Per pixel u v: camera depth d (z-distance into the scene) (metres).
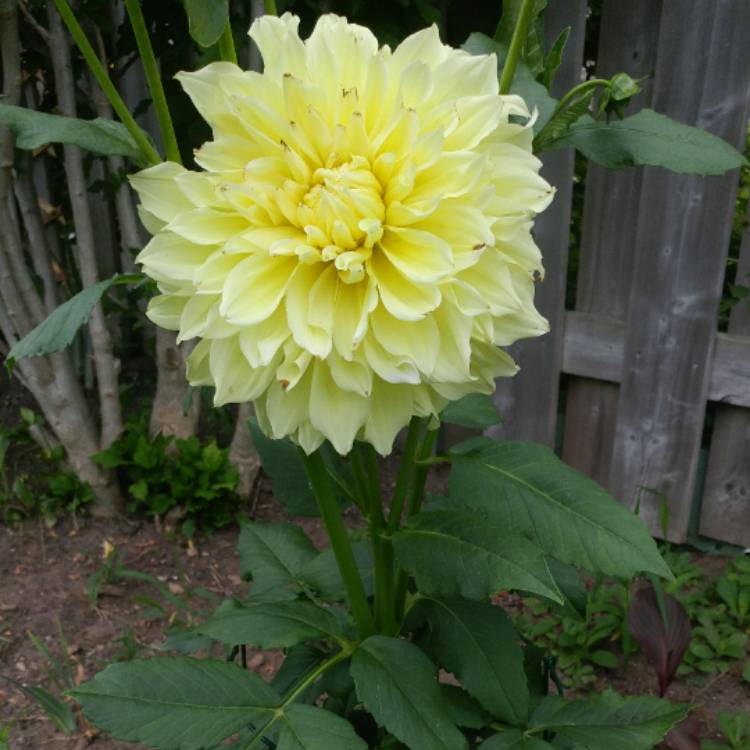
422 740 0.56
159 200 0.50
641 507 1.42
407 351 0.48
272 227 0.49
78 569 1.33
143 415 1.52
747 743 1.05
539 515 0.59
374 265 0.49
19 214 1.60
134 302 1.70
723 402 1.34
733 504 1.38
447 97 0.50
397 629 0.69
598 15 1.40
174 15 1.31
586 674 1.16
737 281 1.31
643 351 1.35
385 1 1.29
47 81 1.44
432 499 0.78
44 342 0.55
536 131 0.60
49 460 1.50
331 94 0.49
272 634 0.60
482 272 0.48
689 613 1.23
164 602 1.28
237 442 1.42
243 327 0.48
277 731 0.69
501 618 0.65
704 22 1.15
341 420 0.49
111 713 0.54
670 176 1.25
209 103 0.49
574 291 1.59
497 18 1.40
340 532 0.62
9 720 1.08
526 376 1.45
